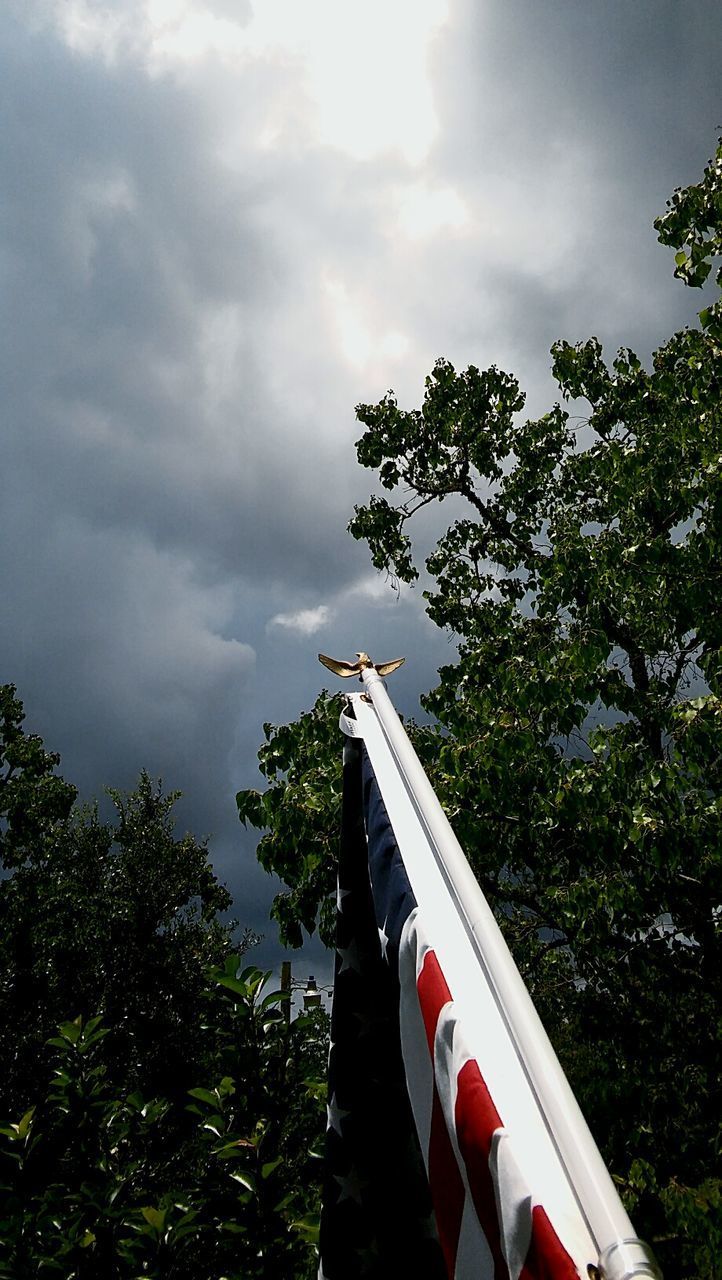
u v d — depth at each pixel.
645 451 9.84
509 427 14.48
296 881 8.20
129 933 16.30
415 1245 1.60
